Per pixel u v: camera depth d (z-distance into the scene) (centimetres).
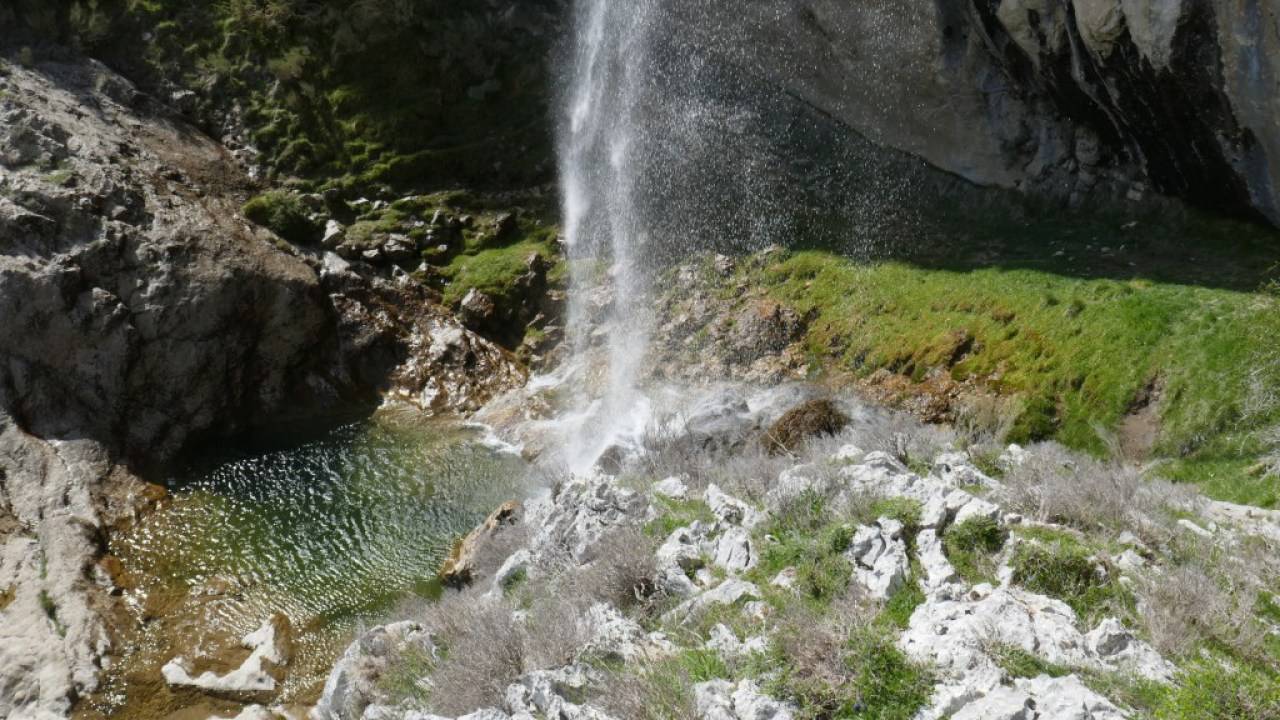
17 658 1059
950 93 1747
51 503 1334
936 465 883
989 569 665
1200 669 527
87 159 1705
